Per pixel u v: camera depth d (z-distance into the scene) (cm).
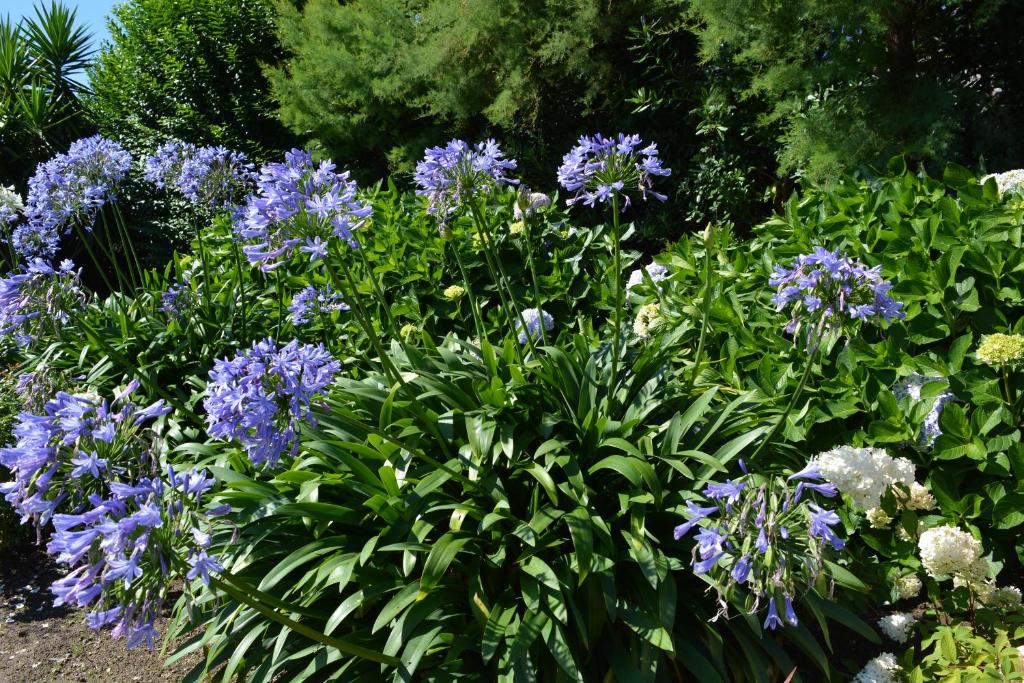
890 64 705
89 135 1227
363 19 1205
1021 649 259
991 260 345
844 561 307
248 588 235
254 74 1529
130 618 184
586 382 336
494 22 1001
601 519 277
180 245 1074
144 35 1555
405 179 1247
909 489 309
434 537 298
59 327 305
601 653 276
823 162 698
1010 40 714
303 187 249
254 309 571
